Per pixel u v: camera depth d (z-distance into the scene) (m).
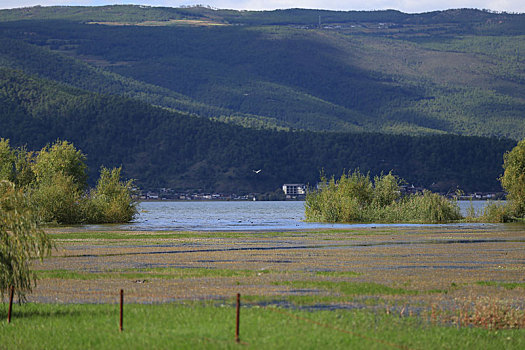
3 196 47.75
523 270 71.19
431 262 79.06
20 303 49.06
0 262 46.88
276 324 41.25
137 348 35.72
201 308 47.09
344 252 91.81
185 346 35.81
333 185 196.50
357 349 36.03
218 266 75.12
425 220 182.50
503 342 39.41
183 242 111.38
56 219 174.25
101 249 97.75
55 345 37.03
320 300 51.88
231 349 35.31
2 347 37.12
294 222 191.00
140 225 173.88
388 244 105.44
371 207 189.12
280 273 68.06
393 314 46.62
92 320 43.00
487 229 144.75
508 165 189.12
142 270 71.19
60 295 54.31
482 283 61.09
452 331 41.41
